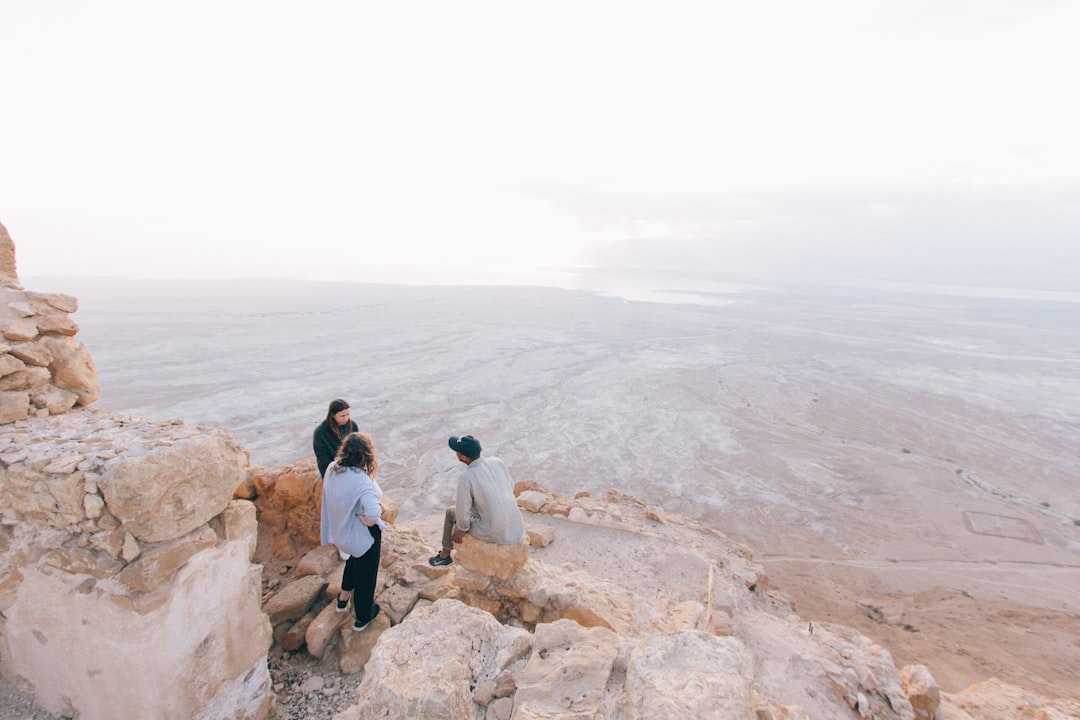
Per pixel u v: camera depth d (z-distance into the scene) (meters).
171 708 3.30
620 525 10.66
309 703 4.25
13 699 3.61
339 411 5.99
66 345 4.42
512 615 5.53
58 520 3.22
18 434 3.64
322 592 5.16
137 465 3.04
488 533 5.39
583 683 2.74
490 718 2.71
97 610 3.20
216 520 3.66
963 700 6.58
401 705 2.57
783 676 5.81
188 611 3.37
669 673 2.56
